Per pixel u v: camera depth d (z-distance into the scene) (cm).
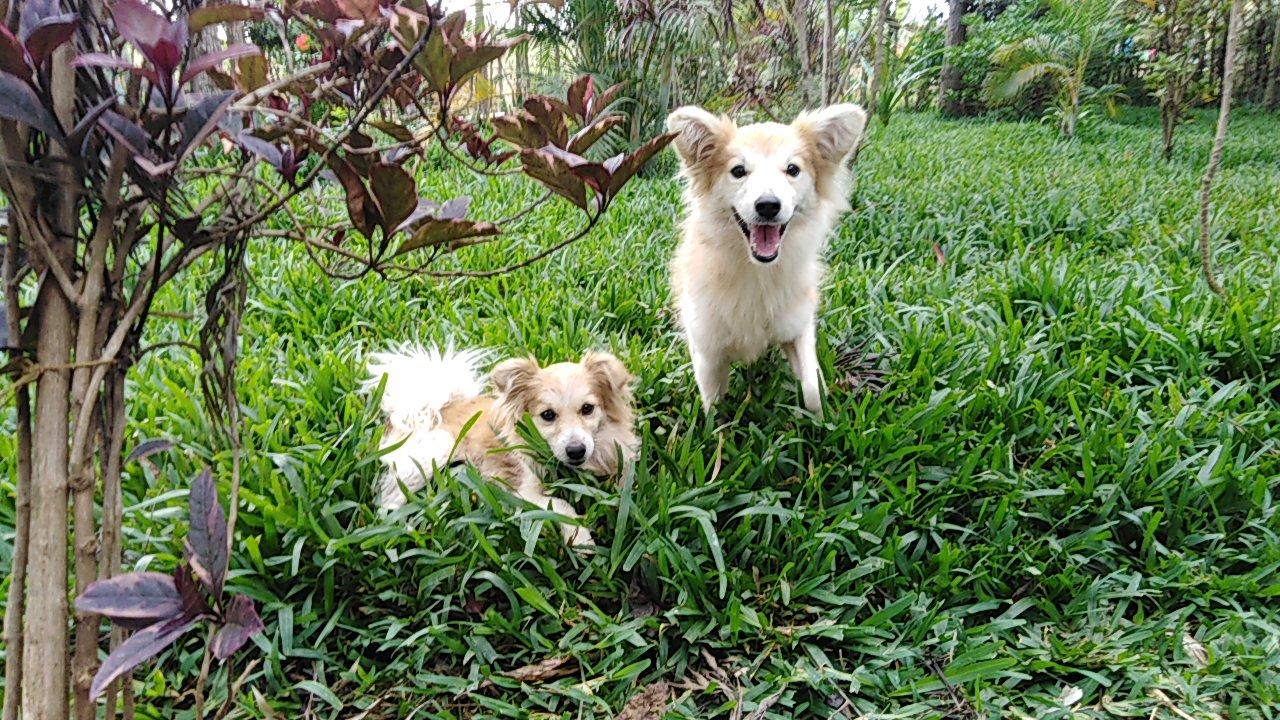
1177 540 82
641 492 82
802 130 104
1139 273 137
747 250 99
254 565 71
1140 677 67
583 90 52
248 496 72
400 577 74
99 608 33
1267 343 110
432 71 38
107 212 36
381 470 86
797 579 77
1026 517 84
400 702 66
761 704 65
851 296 134
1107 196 210
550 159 41
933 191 213
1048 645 71
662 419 104
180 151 33
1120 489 83
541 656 70
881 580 77
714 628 73
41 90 31
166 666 67
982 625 73
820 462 90
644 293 140
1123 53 479
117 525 41
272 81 45
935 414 93
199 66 33
